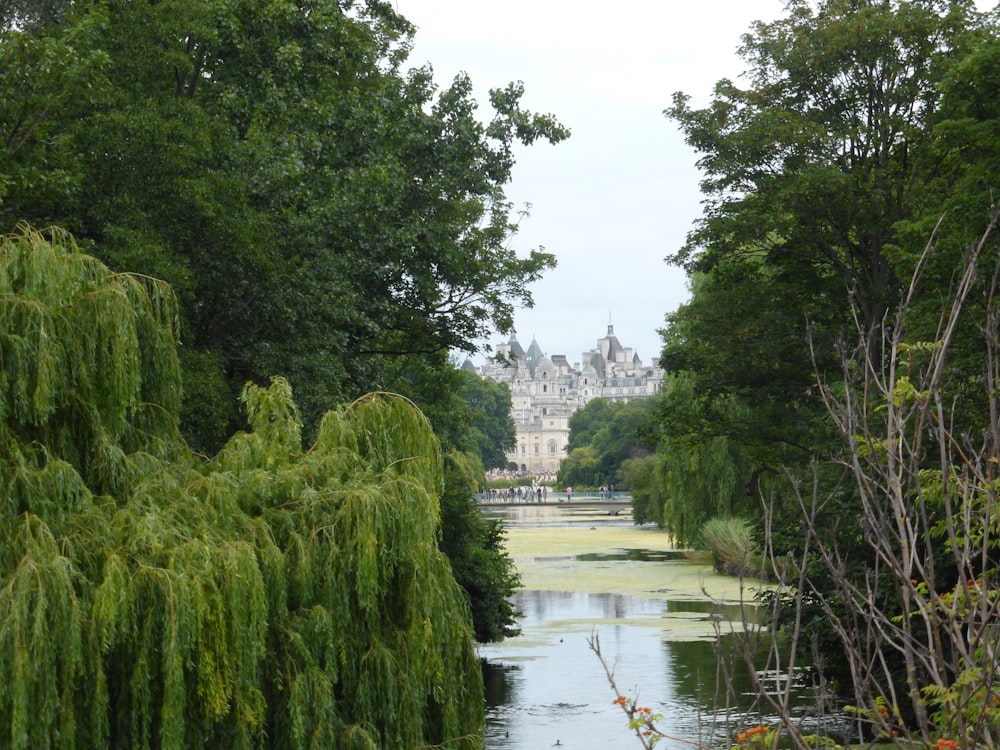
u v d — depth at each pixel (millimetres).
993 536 15789
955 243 29438
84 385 18141
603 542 109438
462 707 19453
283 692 17266
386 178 37375
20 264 18391
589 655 45188
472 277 44219
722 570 74125
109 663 15867
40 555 15602
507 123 45219
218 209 30062
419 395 49094
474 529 45062
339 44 40594
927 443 22562
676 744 30266
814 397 42719
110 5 35125
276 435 20672
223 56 38312
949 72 33344
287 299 32594
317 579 18141
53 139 29438
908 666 9461
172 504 17766
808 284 45562
